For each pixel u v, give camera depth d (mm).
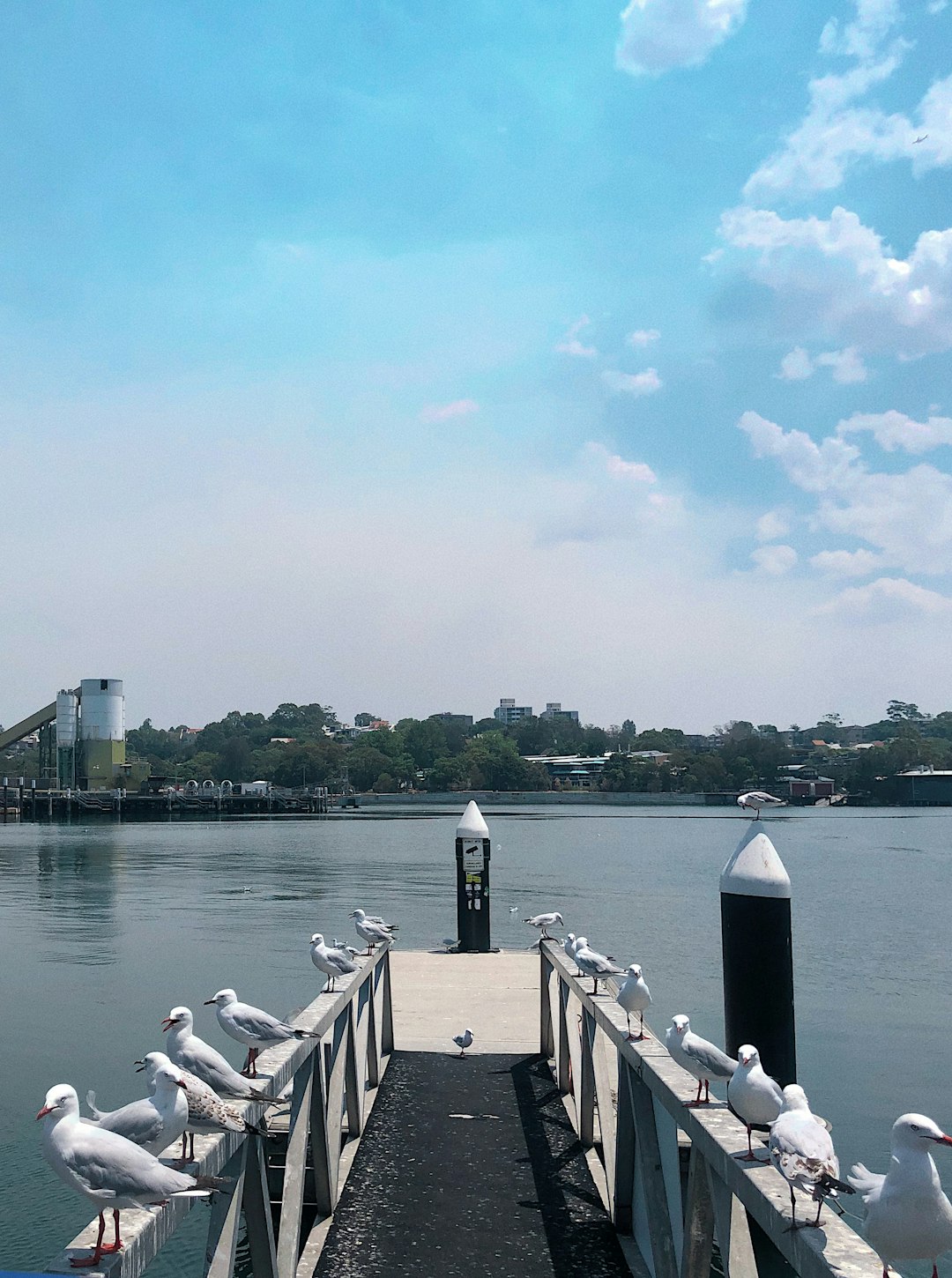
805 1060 22828
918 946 41281
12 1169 15805
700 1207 7219
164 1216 5445
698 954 37312
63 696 189625
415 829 149750
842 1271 4531
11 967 34156
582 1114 12172
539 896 58938
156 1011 27109
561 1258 9352
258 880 68312
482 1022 18375
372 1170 11445
